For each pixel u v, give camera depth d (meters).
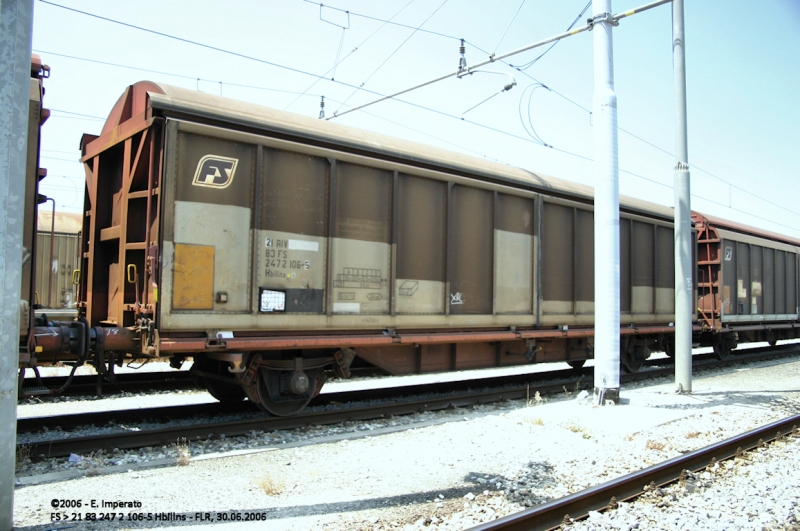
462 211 10.10
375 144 8.83
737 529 4.58
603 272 9.97
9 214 4.01
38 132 5.64
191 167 6.91
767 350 22.69
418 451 6.75
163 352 6.77
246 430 7.27
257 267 7.41
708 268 16.69
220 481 5.48
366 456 6.51
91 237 8.34
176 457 6.20
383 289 8.81
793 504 5.18
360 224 8.59
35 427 6.97
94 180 8.40
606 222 9.95
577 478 5.78
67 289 16.81
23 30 4.09
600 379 10.00
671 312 15.07
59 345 6.62
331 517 4.61
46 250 16.50
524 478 5.71
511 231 10.92
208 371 8.29
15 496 4.88
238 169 7.33
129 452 6.27
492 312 10.42
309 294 7.96
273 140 7.58
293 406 8.14
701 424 8.46
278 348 7.52
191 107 6.91
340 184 8.38
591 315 12.59
